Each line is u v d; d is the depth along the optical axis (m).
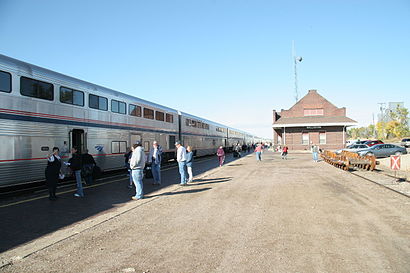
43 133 10.99
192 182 13.05
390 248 4.85
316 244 5.07
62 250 4.95
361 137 148.50
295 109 48.53
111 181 13.70
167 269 4.17
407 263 4.26
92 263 4.41
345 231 5.77
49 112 11.34
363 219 6.62
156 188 11.59
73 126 12.54
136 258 4.58
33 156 10.49
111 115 15.30
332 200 8.73
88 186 12.19
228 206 8.09
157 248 5.00
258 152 26.97
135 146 9.37
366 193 9.84
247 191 10.43
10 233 5.94
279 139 53.03
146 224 6.46
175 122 24.97
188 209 7.82
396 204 8.12
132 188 11.62
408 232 5.67
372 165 16.94
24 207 8.28
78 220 6.93
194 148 30.48
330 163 22.64
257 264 4.29
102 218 6.99
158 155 12.61
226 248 4.95
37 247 5.09
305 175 15.26
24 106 10.29
